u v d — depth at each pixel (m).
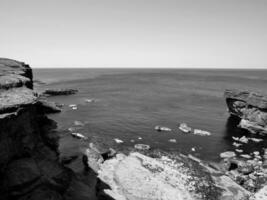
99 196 18.59
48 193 13.23
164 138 40.16
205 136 42.16
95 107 64.12
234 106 52.44
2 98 13.75
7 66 20.98
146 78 183.88
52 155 16.47
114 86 121.19
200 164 29.58
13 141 12.94
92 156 26.92
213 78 194.12
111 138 38.78
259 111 45.75
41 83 125.50
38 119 18.72
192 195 21.52
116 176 23.44
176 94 93.56
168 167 27.58
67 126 44.06
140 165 26.94
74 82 142.12
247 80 174.62
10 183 11.80
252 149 36.56
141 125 47.56
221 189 23.20
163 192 21.20
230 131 45.94
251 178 26.56
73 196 15.99
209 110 63.97
